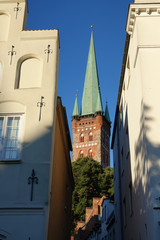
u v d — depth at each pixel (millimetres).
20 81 12344
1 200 10211
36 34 13180
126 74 16969
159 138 10961
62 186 17406
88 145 113875
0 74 12406
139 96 12438
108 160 118500
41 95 11898
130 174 16000
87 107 119500
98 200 46688
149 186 10336
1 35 13336
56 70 12680
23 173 10586
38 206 10039
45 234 9680
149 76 12094
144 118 11320
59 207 15695
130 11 13414
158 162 10523
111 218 25484
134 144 14180
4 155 11008
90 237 42438
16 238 9609
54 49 12875
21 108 11742
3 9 13805
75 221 59594
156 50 12617
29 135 11195
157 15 13320
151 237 10000
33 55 12805
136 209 13883
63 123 15477
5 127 11445
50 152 10883
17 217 9898
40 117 11484
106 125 122750
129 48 15297
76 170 73062
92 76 123125
